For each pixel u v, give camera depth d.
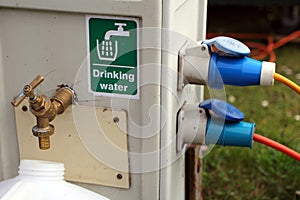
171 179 1.16
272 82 1.11
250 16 3.56
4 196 1.02
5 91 1.14
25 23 1.09
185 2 1.16
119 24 1.03
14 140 1.18
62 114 1.12
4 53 1.12
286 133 2.27
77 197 1.06
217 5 3.37
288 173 1.96
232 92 2.74
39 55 1.10
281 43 3.05
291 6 3.38
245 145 1.20
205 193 1.90
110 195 1.16
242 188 1.92
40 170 1.06
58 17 1.06
